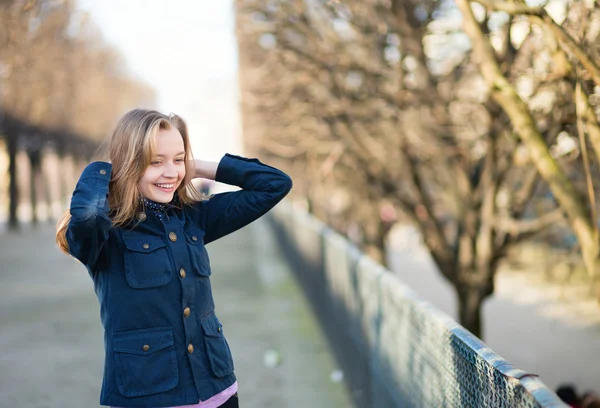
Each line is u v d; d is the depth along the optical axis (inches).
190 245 119.1
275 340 408.5
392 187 421.1
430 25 366.6
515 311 695.7
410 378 168.2
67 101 1282.0
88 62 1227.2
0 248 1057.5
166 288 114.4
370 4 347.6
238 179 129.8
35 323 472.7
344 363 303.4
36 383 328.2
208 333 117.0
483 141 357.7
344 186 629.6
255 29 386.3
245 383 328.5
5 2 422.6
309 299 489.7
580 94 187.0
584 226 195.6
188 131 124.8
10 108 1150.3
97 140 2027.6
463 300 382.3
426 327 150.9
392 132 390.3
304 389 310.3
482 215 361.7
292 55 391.5
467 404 120.2
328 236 366.9
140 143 114.8
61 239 119.9
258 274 716.0
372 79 382.0
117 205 116.3
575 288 681.0
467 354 120.2
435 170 455.8
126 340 112.3
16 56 504.4
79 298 575.2
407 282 935.7
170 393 112.1
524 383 93.7
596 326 607.2
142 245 115.1
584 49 196.1
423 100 354.6
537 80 271.9
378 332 216.1
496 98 208.5
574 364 518.3
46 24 553.0
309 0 369.4
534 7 168.1
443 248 394.3
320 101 407.2
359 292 257.6
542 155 201.8
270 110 486.6
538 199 400.2
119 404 111.3
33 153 1546.5
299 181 908.6
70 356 378.0
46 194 1723.7
